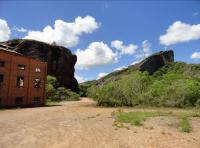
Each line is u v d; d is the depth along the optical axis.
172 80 51.00
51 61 96.38
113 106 39.38
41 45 94.75
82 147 9.54
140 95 39.84
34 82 42.97
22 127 14.73
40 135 12.02
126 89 40.66
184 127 13.85
